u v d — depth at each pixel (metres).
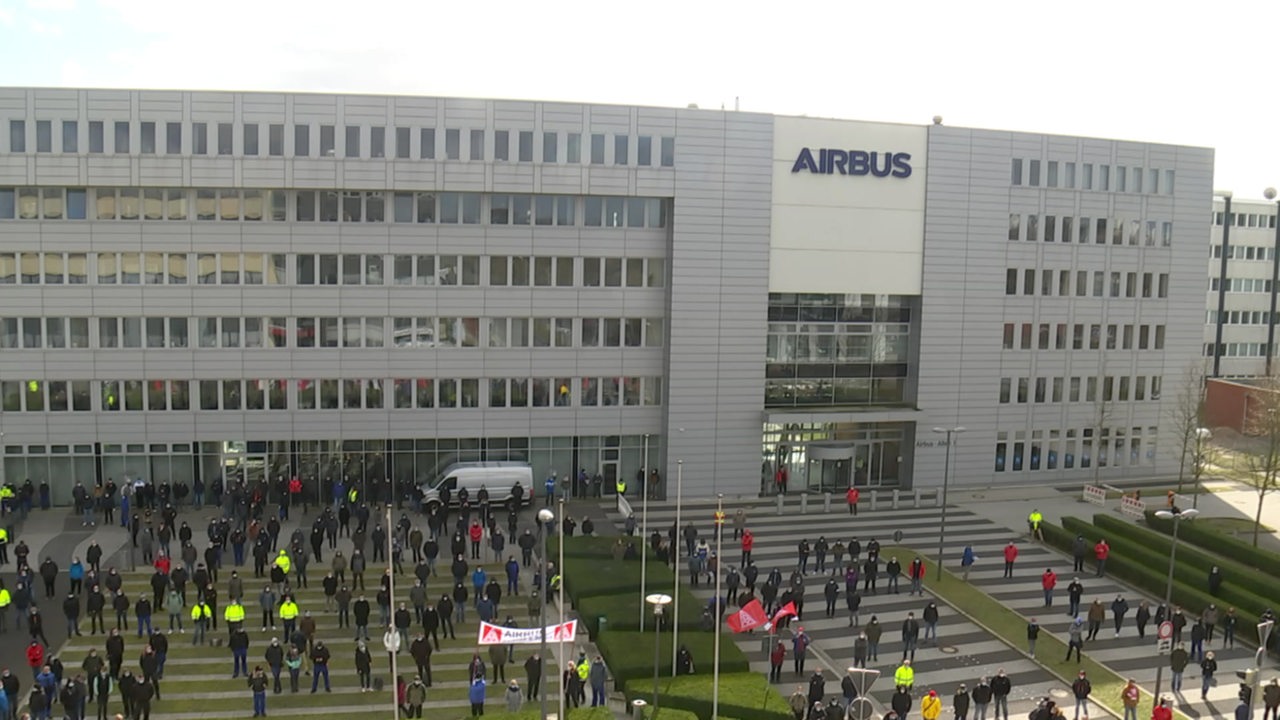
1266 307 89.25
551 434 52.38
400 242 49.66
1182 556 41.38
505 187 49.53
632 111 50.53
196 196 47.97
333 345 49.72
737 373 53.25
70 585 35.84
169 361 48.50
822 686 25.98
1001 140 56.72
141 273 47.91
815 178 53.84
